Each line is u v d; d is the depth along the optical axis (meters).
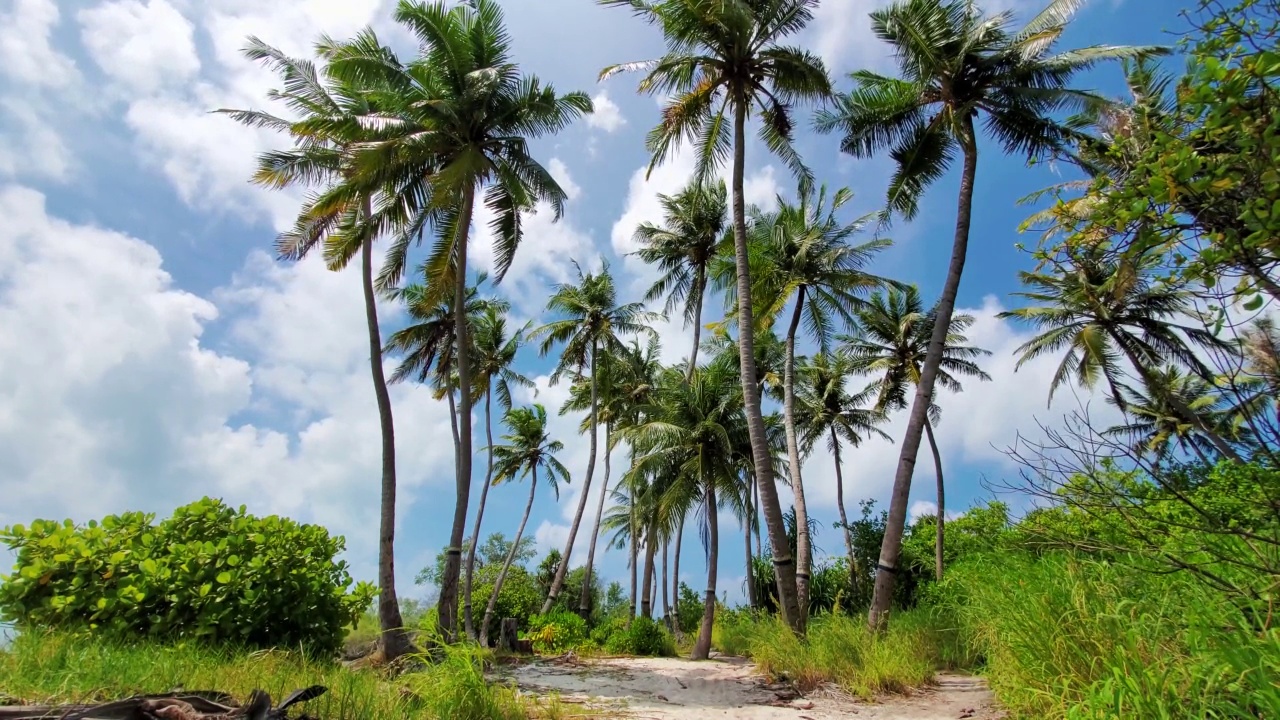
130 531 9.31
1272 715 3.05
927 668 9.84
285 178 14.23
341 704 5.41
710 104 15.63
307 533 10.15
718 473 21.03
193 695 4.42
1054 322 22.81
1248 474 4.04
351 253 15.42
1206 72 3.22
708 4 14.22
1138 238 3.61
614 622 24.34
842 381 31.84
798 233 20.95
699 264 25.70
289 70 14.02
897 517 12.85
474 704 6.18
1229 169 3.28
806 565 16.86
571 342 28.97
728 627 22.05
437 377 26.86
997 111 14.07
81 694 4.60
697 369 24.61
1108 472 4.27
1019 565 7.07
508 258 16.14
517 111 15.17
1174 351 19.22
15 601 7.95
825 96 14.83
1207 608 3.77
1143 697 3.70
